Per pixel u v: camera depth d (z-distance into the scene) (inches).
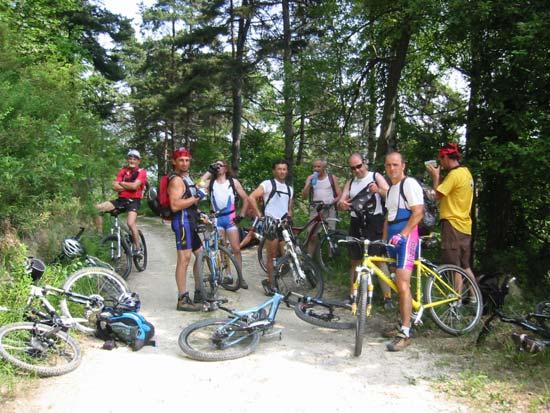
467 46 328.5
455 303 217.8
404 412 144.6
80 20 762.8
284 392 157.3
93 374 166.4
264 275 333.7
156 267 350.3
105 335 201.0
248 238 299.3
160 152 1339.8
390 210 211.2
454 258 231.3
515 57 267.7
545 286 288.8
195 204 250.5
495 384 161.9
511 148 256.7
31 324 172.2
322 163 317.7
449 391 158.4
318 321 225.5
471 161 283.7
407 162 352.2
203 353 183.8
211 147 997.2
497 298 236.5
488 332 197.0
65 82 428.1
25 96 298.2
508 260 292.4
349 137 494.3
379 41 407.2
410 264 199.3
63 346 180.7
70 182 308.3
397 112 402.3
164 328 221.9
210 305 248.5
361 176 264.1
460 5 278.5
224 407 147.2
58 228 273.1
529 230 325.1
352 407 147.8
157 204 250.1
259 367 177.5
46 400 147.5
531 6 259.1
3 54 351.3
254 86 881.5
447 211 234.1
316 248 321.7
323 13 430.0
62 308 204.2
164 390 157.4
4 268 207.2
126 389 156.8
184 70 1066.7
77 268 247.9
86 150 391.5
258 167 748.0
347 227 400.2
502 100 280.7
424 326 221.3
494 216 310.0
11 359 158.2
